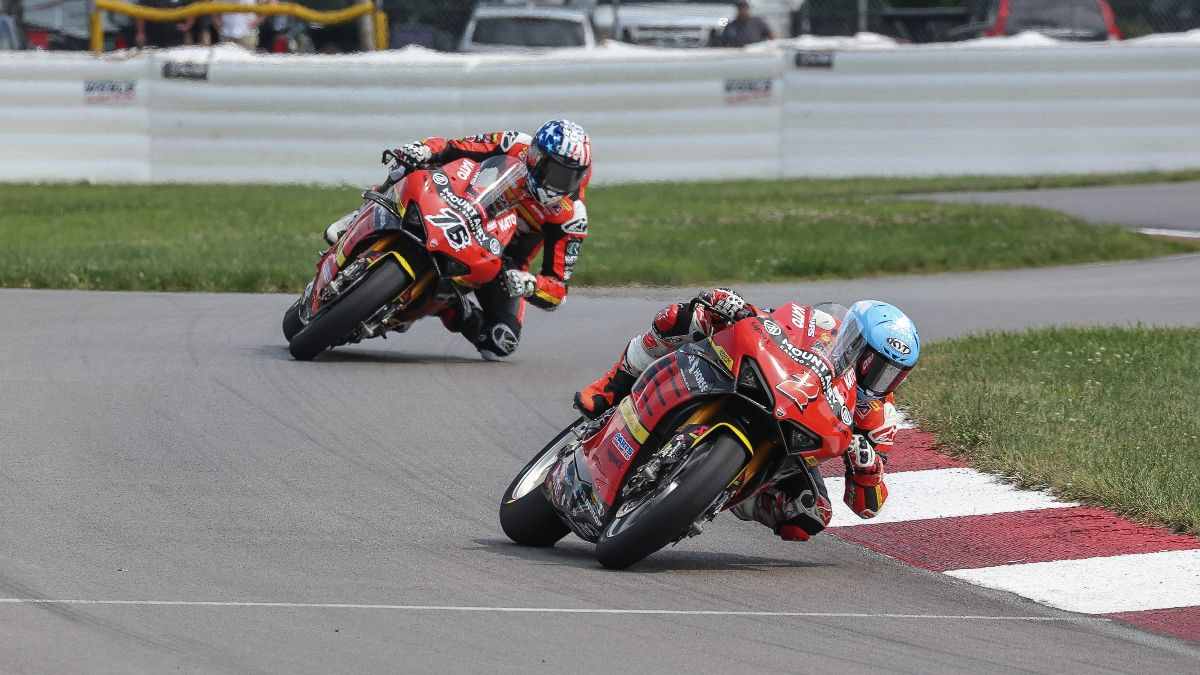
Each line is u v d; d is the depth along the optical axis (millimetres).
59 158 80750
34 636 16828
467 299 36875
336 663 16406
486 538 22938
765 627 18828
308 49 97438
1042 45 82375
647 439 21188
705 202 72750
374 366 36219
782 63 82438
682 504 20312
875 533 24656
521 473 23562
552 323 44062
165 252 54469
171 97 80375
